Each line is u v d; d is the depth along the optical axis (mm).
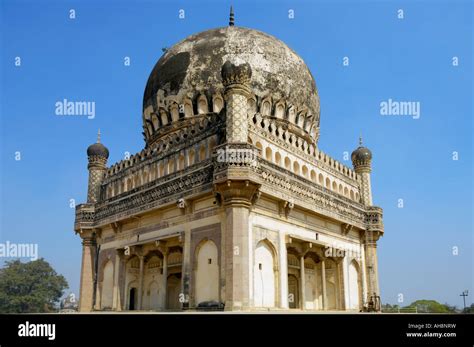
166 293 24812
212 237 21891
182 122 29547
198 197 23078
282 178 23656
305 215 25969
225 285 20141
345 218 29234
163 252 25234
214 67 29703
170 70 31141
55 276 59594
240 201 20797
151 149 28359
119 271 27969
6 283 56812
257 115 24391
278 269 22641
